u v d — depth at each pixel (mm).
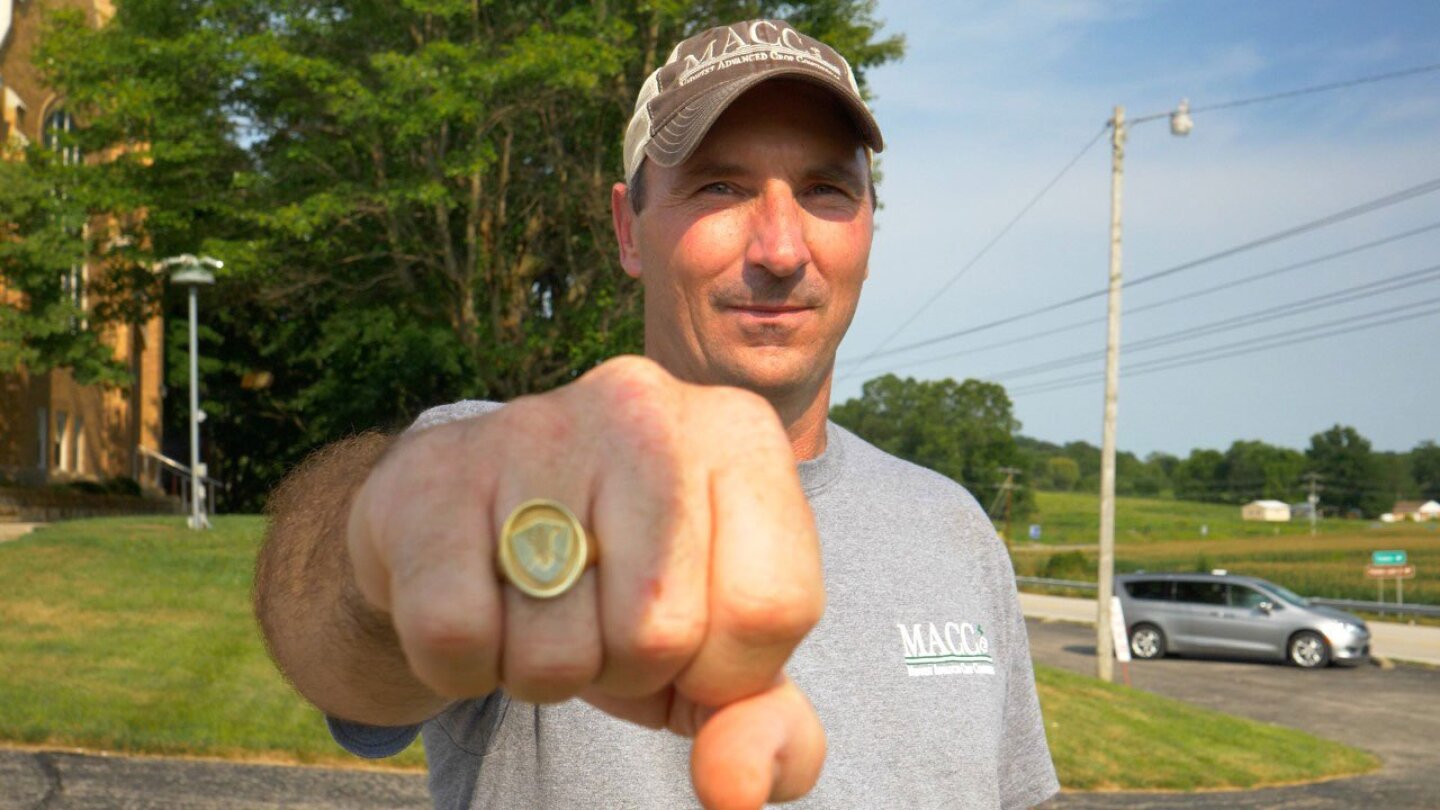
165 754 7879
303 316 35750
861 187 1630
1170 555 65438
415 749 8375
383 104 20156
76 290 27250
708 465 455
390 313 26469
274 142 23094
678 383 486
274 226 21359
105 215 26109
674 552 438
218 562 16297
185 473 41781
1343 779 12469
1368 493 138000
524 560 421
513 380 24547
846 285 1627
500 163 22891
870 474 1810
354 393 29797
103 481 35906
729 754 434
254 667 10141
